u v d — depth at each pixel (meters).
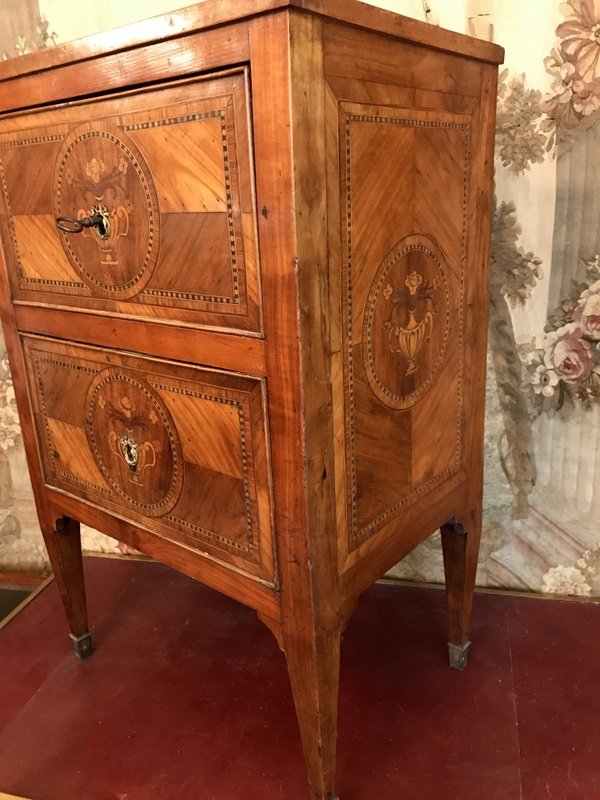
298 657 0.87
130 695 1.23
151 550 1.04
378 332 0.85
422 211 0.89
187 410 0.89
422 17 1.18
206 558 0.95
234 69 0.69
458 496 1.11
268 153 0.69
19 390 1.18
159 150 0.80
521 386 1.32
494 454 1.38
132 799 1.02
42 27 1.41
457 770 1.04
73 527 1.25
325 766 0.91
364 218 0.79
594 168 1.17
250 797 1.01
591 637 1.31
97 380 1.02
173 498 0.97
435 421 1.01
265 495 0.83
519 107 1.18
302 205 0.69
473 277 1.03
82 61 0.85
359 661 1.28
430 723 1.13
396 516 0.96
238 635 1.38
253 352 0.78
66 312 1.02
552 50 1.13
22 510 1.70
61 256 0.99
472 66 0.94
